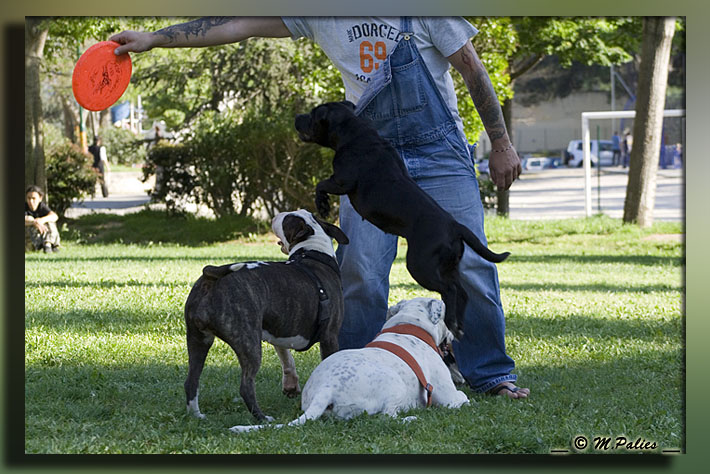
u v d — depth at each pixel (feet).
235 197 64.13
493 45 55.47
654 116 61.11
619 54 75.51
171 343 22.38
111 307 27.55
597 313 28.71
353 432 13.61
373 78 16.65
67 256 47.24
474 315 17.61
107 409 15.52
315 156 61.62
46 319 24.97
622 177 115.96
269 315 15.02
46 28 53.67
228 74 67.00
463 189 17.34
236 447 12.96
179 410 15.28
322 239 16.79
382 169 14.58
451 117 17.31
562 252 52.29
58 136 78.28
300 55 58.59
